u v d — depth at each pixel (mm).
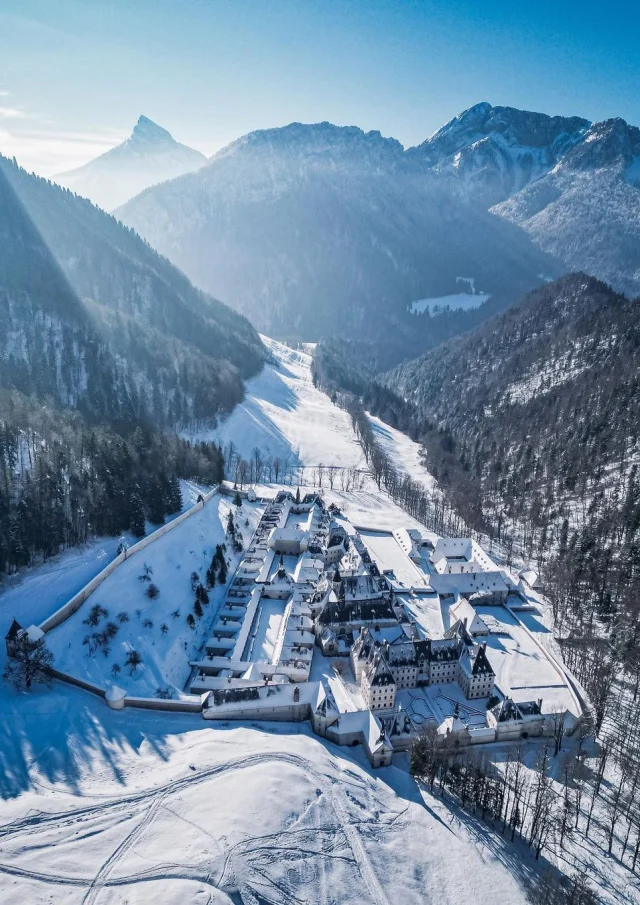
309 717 121875
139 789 95062
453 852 93062
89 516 168500
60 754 101500
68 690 119625
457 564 187125
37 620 131750
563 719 121125
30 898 76062
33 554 152000
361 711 118875
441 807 102562
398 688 137125
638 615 160375
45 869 80250
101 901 76188
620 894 89812
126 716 115125
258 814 91125
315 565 182250
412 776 109688
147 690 124125
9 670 117375
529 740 121688
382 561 197125
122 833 86625
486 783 102500
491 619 168250
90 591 143375
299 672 133500
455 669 139375
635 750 119375
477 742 119688
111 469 185125
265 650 145250
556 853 95875
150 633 140250
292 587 171750
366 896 83188
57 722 109125
